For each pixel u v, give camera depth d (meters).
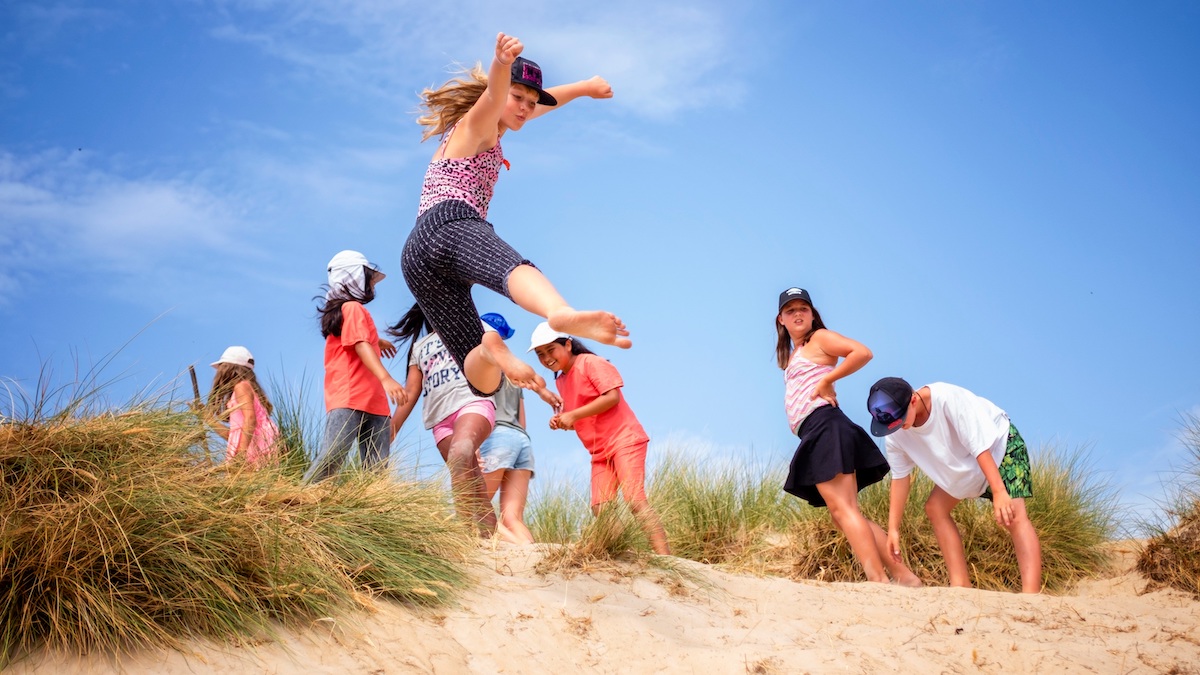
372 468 4.60
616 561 4.57
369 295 5.87
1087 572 6.34
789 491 5.75
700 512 6.94
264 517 3.56
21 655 2.80
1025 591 5.43
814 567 6.19
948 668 3.85
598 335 3.01
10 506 3.07
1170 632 4.43
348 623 3.37
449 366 5.51
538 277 3.21
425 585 3.74
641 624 3.95
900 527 6.41
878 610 4.54
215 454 3.87
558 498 6.77
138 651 2.92
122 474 3.34
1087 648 4.14
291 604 3.32
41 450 3.29
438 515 4.29
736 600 4.52
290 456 4.67
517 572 4.30
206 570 3.19
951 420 5.53
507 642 3.58
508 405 5.85
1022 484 5.59
